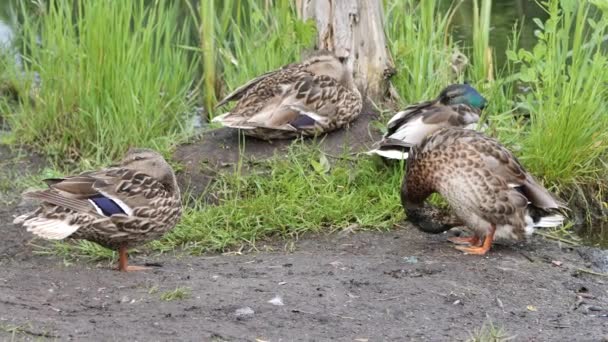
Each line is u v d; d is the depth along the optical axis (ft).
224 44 50.34
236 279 32.12
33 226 31.78
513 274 33.24
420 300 30.45
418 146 35.37
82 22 47.44
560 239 37.88
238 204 38.73
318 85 42.65
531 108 42.14
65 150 45.39
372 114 44.60
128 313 28.30
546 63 41.68
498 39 58.13
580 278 33.99
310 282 31.68
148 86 45.73
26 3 60.70
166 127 46.73
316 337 27.12
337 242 36.76
